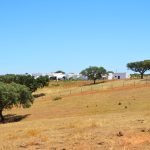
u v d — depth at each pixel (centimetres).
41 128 2606
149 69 15062
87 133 1936
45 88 14900
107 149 1456
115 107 7600
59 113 7894
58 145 1620
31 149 1584
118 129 2025
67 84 16012
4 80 12431
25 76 12475
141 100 7925
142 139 1623
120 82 12175
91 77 15288
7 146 1725
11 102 8106
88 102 8675
